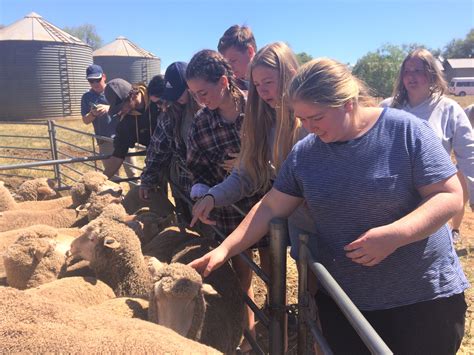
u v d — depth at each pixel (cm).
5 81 3294
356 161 210
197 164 395
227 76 342
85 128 2570
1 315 226
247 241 242
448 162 205
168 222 503
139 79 4375
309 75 199
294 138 278
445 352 224
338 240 223
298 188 234
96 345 210
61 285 322
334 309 250
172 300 286
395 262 216
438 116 469
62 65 3428
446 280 222
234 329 346
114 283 364
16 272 375
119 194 523
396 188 207
